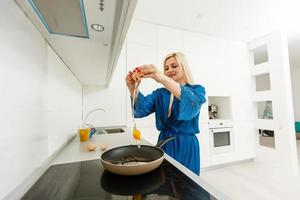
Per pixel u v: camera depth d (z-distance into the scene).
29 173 0.48
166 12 1.93
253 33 2.48
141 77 0.93
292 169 2.20
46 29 0.52
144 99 1.46
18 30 0.41
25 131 0.45
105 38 0.58
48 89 0.67
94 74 1.23
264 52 3.50
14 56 0.39
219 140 2.43
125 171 0.47
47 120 0.66
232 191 1.77
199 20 2.11
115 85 1.92
